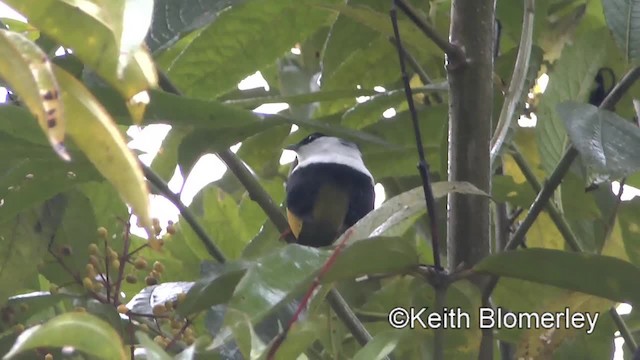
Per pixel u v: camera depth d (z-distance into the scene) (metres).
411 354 5.54
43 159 5.46
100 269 6.20
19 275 6.09
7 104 4.88
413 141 7.38
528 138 7.11
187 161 5.89
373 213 4.38
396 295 6.52
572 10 7.80
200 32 7.07
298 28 6.82
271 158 7.69
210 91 6.89
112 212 6.94
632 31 5.51
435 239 4.48
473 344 5.20
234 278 5.24
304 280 3.76
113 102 5.10
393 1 4.79
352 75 7.74
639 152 4.88
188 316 5.62
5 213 5.80
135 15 2.25
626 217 6.57
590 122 5.00
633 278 4.41
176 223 7.75
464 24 5.86
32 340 2.60
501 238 7.08
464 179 5.74
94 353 2.71
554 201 6.80
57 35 2.29
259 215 7.94
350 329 5.73
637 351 4.64
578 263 4.41
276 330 4.82
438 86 6.98
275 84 8.66
